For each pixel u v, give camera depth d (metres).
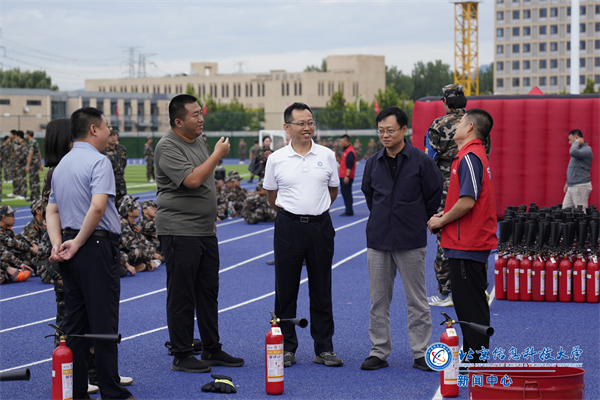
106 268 4.75
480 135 5.17
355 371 5.50
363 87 137.75
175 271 5.50
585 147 11.92
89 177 4.71
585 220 7.79
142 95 92.69
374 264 5.62
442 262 7.69
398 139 5.54
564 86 119.38
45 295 8.81
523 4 120.62
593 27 116.50
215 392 5.01
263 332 6.74
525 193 14.27
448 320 4.82
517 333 6.48
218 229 15.24
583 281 7.78
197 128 5.53
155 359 5.92
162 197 5.56
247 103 133.25
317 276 5.70
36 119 62.03
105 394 4.77
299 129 5.61
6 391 5.14
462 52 89.50
